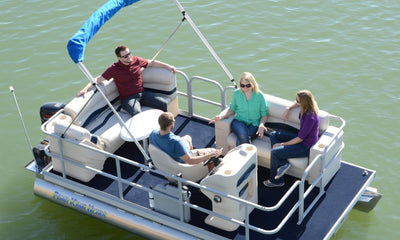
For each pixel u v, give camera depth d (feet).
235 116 52.49
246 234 44.06
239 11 92.12
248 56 82.02
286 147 48.08
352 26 87.56
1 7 96.37
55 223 57.06
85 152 50.83
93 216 52.16
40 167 55.21
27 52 85.20
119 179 48.83
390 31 86.12
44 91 77.51
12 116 73.20
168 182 48.65
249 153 45.32
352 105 72.33
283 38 85.40
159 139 45.80
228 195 43.21
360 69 78.59
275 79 77.36
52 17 93.04
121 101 56.95
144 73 57.93
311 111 47.11
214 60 81.71
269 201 49.01
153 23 90.02
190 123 59.16
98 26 49.32
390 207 57.72
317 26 87.81
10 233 56.29
